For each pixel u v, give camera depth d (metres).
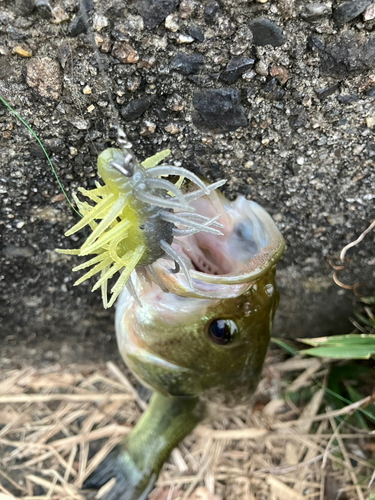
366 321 0.25
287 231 0.21
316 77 0.16
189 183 0.15
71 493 0.23
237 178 0.18
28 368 0.27
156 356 0.17
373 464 0.24
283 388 0.27
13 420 0.25
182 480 0.24
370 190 0.19
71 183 0.18
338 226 0.21
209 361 0.17
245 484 0.24
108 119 0.16
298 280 0.23
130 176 0.10
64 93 0.15
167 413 0.22
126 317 0.18
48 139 0.16
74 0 0.14
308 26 0.15
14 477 0.23
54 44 0.14
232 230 0.16
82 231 0.20
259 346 0.17
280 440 0.25
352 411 0.25
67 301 0.23
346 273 0.23
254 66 0.15
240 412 0.26
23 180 0.18
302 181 0.19
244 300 0.15
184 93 0.16
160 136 0.17
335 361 0.27
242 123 0.17
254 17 0.14
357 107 0.16
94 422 0.25
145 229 0.11
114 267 0.11
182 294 0.14
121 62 0.15
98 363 0.27
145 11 0.14
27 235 0.20
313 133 0.17
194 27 0.14
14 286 0.22
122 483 0.22
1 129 0.16
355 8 0.14
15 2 0.14
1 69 0.15
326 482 0.24
